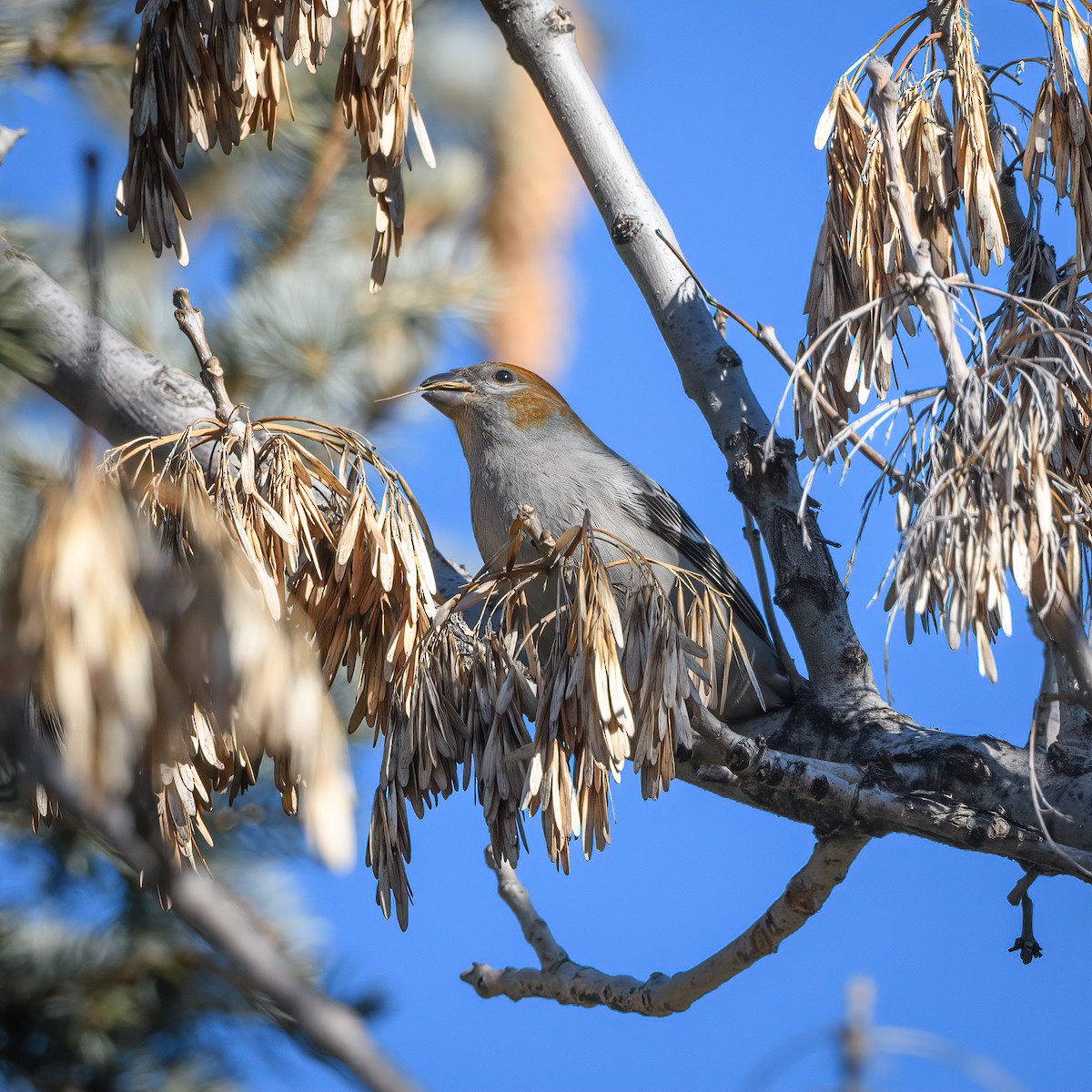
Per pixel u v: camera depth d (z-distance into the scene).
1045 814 5.80
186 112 5.46
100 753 2.67
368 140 5.45
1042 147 5.84
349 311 9.91
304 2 5.33
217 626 2.81
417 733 4.89
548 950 6.85
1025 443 4.43
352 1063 2.17
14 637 2.69
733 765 5.75
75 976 8.00
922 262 4.74
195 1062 8.19
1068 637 4.35
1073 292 5.64
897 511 4.56
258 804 8.77
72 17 8.98
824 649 6.73
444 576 6.88
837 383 5.89
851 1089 3.33
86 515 2.77
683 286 7.35
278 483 4.86
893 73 5.10
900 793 5.99
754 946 6.18
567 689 4.54
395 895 4.87
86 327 6.17
